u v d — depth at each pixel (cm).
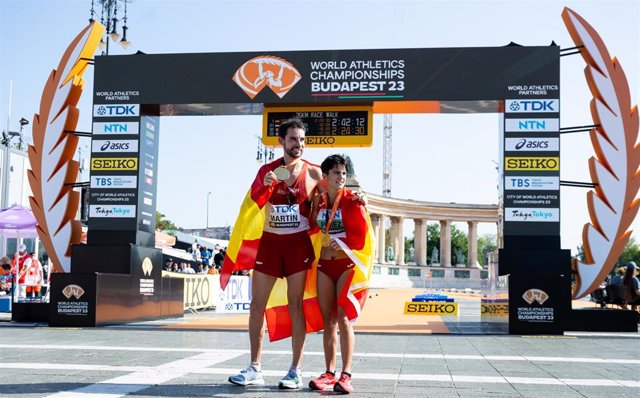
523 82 1109
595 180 1103
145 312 1230
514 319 1032
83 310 1076
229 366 582
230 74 1171
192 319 1343
